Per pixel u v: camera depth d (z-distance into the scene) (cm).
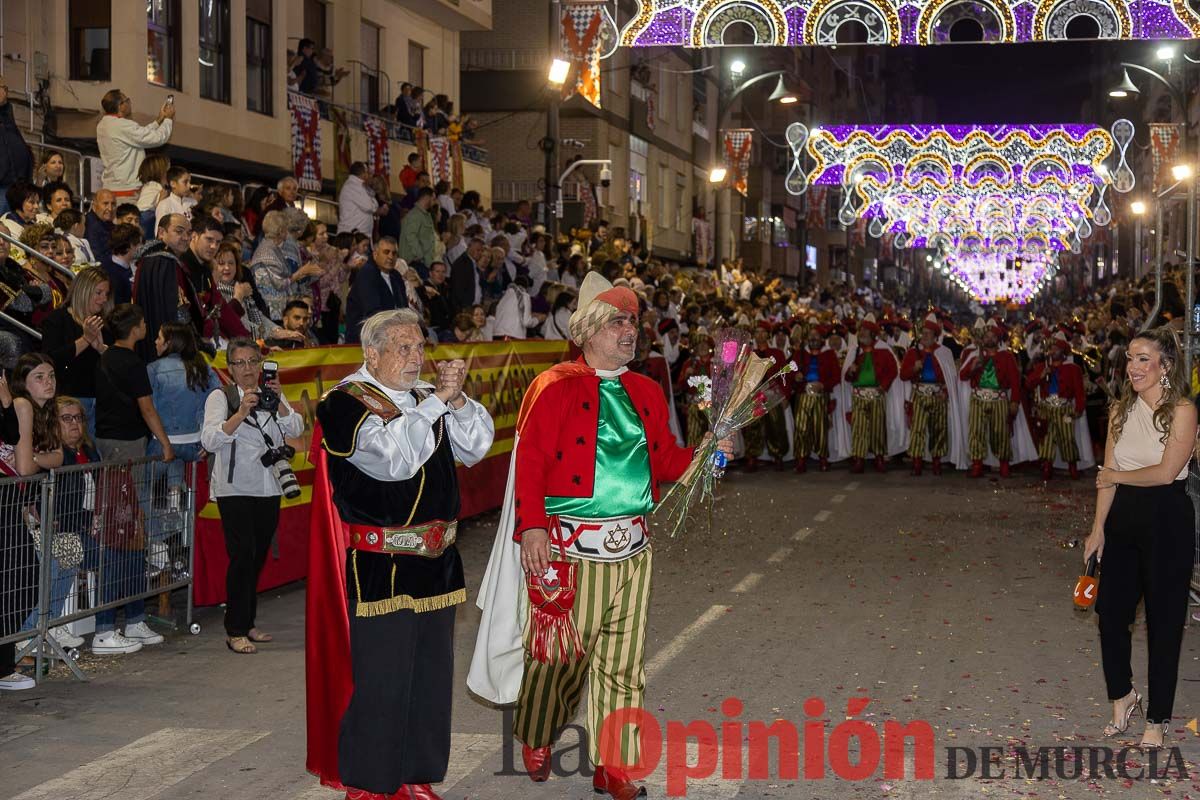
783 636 846
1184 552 612
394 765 507
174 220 1027
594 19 1772
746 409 568
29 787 566
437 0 2630
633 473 543
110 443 845
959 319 5738
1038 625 880
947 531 1293
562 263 2155
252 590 827
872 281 8706
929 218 4209
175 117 1747
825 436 1864
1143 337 621
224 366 927
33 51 1627
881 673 754
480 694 574
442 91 2878
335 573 511
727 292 3120
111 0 1647
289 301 1180
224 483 811
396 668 506
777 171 6384
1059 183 3862
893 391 1895
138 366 849
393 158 2284
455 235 1741
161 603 891
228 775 583
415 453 494
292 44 2208
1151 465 618
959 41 1662
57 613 771
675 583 1024
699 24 1730
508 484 569
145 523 841
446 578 520
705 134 5228
